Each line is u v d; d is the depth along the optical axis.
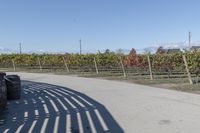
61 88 21.09
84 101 15.34
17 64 48.34
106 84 23.67
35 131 9.55
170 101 14.96
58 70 41.94
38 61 45.84
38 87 21.81
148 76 29.83
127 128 9.81
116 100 15.58
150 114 11.97
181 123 10.38
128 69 35.47
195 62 22.91
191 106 13.52
